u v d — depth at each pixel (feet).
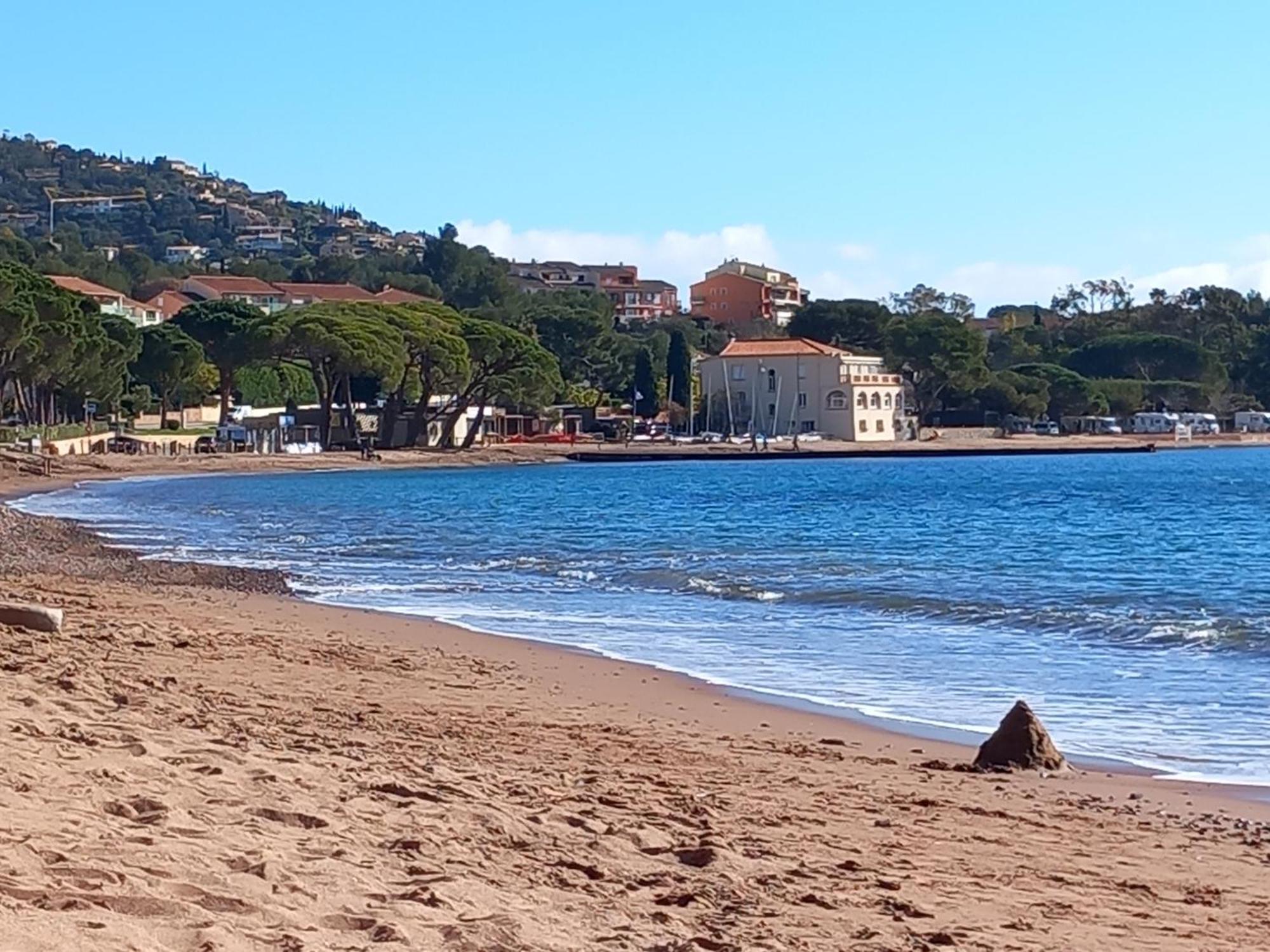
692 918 27.27
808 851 34.17
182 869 24.45
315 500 258.37
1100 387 584.40
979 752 48.73
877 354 585.63
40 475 323.37
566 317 575.38
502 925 24.27
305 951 21.15
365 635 80.48
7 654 53.78
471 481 342.44
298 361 431.84
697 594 107.45
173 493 279.49
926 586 112.88
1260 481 336.49
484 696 60.23
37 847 24.26
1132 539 169.48
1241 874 34.19
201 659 63.26
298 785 34.09
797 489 312.50
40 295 340.59
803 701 61.57
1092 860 35.17
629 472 406.82
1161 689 65.57
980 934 27.99
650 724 55.11
